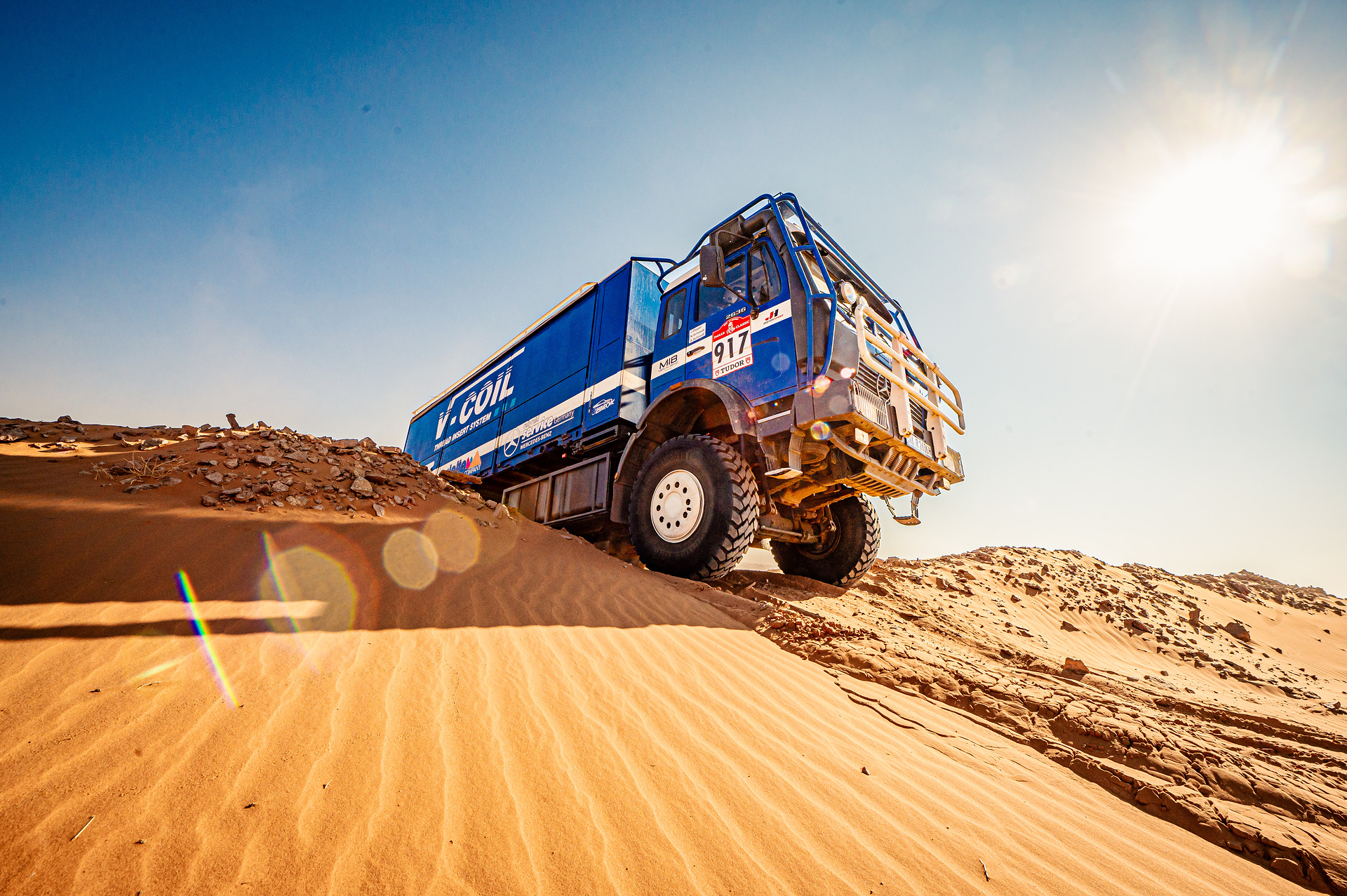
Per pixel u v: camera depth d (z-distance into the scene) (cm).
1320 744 332
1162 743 276
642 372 704
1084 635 935
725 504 529
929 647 448
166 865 135
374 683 233
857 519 714
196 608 277
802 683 320
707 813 185
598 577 487
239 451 561
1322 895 187
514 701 239
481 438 991
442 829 159
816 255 550
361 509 520
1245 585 1742
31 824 140
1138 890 179
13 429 551
